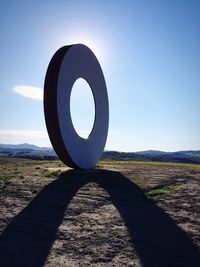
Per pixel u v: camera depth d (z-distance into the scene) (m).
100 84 20.80
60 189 12.05
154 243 6.46
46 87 15.88
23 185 12.79
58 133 15.90
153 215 8.52
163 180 14.86
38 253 5.96
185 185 13.41
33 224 7.71
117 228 7.41
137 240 6.63
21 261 5.60
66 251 6.05
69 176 15.52
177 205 9.65
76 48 17.78
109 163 27.14
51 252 6.00
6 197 10.61
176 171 19.41
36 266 5.39
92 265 5.43
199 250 6.12
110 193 11.45
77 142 17.48
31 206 9.43
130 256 5.81
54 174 16.20
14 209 9.09
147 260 5.64
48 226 7.55
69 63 16.94
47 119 15.89
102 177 15.40
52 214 8.59
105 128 21.36
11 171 18.16
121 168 21.02
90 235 6.93
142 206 9.53
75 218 8.23
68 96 16.80
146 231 7.20
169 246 6.30
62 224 7.71
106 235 6.93
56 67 16.03
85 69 18.83
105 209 9.16
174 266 5.39
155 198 10.66
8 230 7.27
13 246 6.31
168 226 7.57
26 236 6.88
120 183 13.70
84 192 11.55
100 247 6.24
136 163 27.83
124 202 10.07
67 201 10.11
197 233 7.07
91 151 19.22
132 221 7.96
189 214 8.63
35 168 20.16
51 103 15.70
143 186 12.99
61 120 15.96
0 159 59.56
